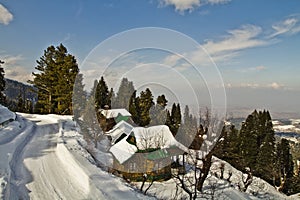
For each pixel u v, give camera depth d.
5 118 18.30
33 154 11.35
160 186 11.02
